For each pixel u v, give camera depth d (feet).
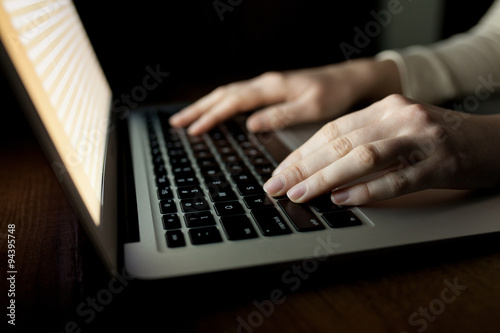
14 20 0.93
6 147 2.22
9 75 0.86
